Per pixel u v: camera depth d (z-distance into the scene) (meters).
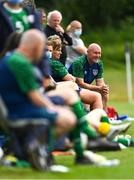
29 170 14.45
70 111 14.58
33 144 13.88
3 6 16.47
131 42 79.38
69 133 14.88
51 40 20.55
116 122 23.38
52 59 20.58
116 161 15.19
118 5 85.19
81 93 19.89
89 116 17.20
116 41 80.06
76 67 21.56
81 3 82.12
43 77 15.31
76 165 15.02
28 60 14.00
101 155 16.50
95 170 14.57
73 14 81.12
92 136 15.94
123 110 30.19
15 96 14.03
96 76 22.12
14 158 15.47
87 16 82.44
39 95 14.02
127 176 14.13
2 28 16.42
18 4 16.55
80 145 14.91
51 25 23.20
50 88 17.12
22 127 13.99
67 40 24.80
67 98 15.47
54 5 79.94
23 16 16.58
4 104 14.05
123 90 44.06
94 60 21.75
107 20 84.25
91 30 81.88
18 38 15.39
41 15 19.31
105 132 16.95
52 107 14.17
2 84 14.03
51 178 13.72
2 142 16.17
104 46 78.19
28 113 14.00
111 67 69.06
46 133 14.02
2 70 14.02
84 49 25.27
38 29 16.62
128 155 16.58
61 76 20.53
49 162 14.62
